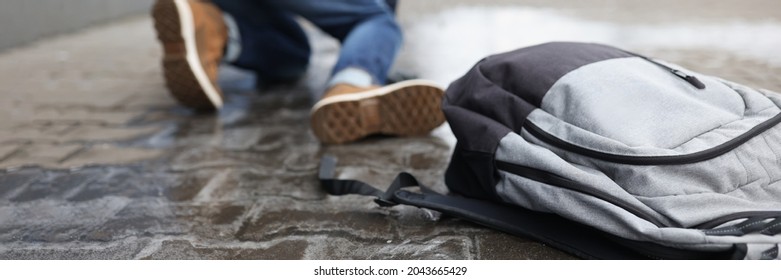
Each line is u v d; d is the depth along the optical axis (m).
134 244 1.32
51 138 2.17
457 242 1.29
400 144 2.01
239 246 1.30
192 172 1.78
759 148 1.15
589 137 1.17
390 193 1.42
